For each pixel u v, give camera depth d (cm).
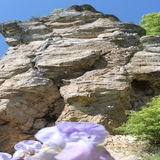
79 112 1311
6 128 1468
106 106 1307
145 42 1639
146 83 1481
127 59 1503
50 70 1509
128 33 1730
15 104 1473
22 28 1880
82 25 1847
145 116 909
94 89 1339
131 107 1383
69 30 1825
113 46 1565
